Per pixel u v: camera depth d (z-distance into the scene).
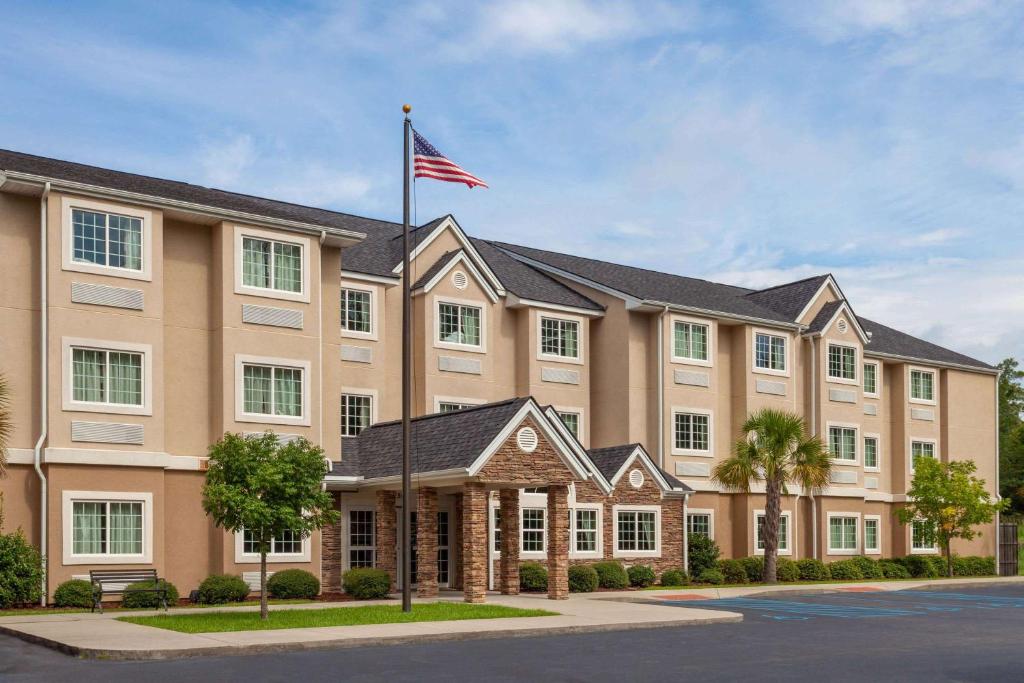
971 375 52.75
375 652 18.52
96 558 26.19
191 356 28.81
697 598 32.34
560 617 23.86
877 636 22.30
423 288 36.28
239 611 24.23
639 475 37.06
